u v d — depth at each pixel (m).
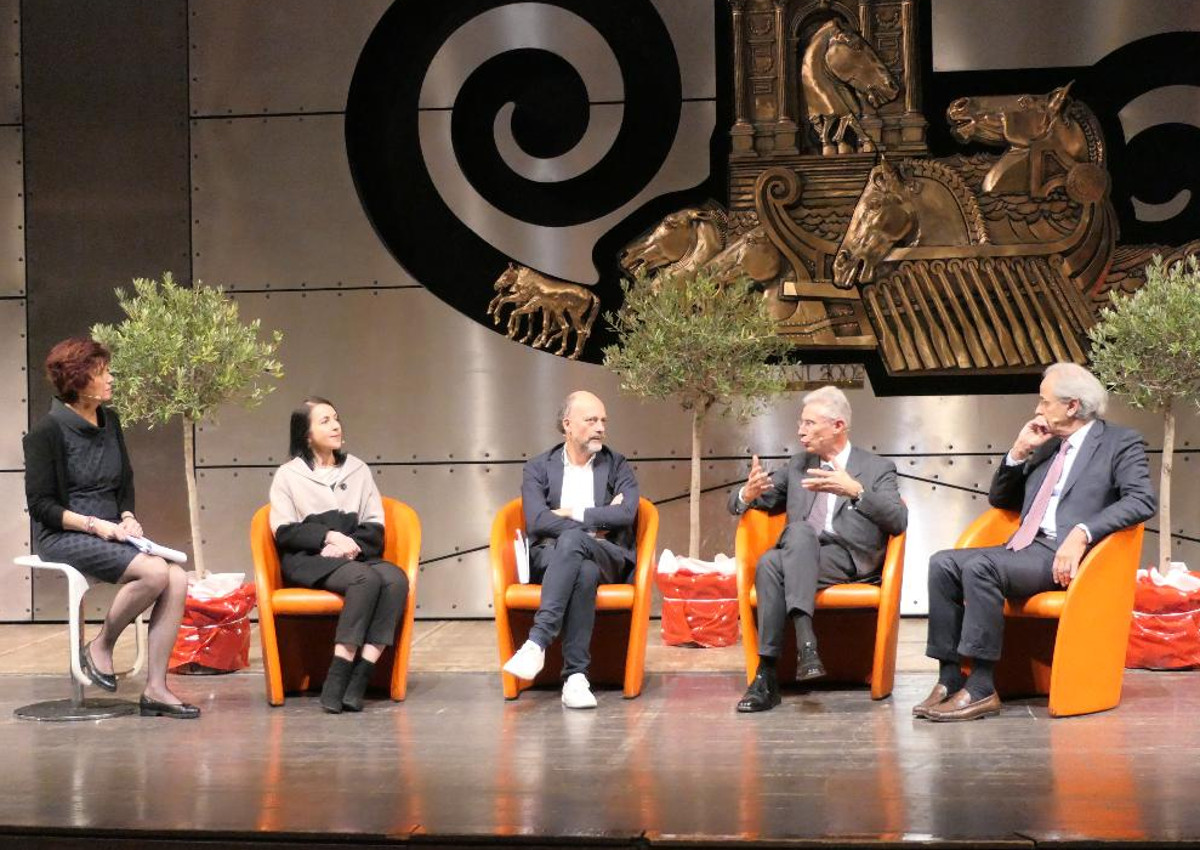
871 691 5.64
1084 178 7.41
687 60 7.64
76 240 7.90
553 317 7.69
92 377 5.71
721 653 6.66
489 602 7.79
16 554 7.97
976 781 4.24
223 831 3.84
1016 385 7.55
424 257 7.84
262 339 7.83
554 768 4.52
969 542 5.55
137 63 7.86
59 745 5.00
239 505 7.85
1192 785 4.13
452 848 3.75
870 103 7.53
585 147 7.65
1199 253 7.37
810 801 4.04
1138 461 5.27
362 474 6.09
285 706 5.70
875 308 7.50
